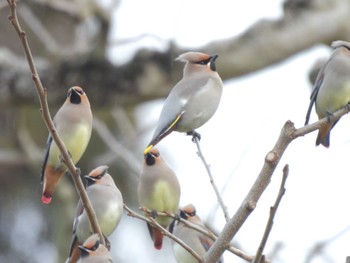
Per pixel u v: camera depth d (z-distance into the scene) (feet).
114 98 48.03
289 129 25.27
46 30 53.26
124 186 59.72
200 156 28.76
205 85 31.27
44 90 25.98
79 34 53.06
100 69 47.88
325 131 31.89
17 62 48.62
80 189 27.25
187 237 34.42
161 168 32.71
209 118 31.45
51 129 26.35
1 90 48.24
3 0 52.06
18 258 60.85
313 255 36.70
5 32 54.24
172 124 30.73
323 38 49.29
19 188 61.36
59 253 54.44
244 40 48.24
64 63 48.03
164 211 31.63
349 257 24.89
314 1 49.21
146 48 47.80
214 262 25.85
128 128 52.26
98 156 58.59
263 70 48.83
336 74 33.04
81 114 31.42
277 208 23.85
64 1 51.52
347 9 49.60
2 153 57.62
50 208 61.16
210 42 48.24
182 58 32.01
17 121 57.93
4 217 61.00
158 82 47.65
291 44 48.62
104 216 31.27
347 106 33.09
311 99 33.71
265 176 25.32
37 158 57.57
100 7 49.39
